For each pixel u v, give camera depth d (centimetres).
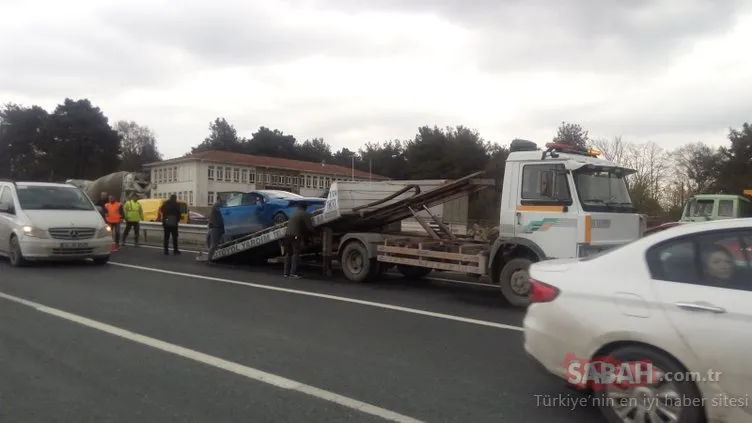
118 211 1856
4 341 667
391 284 1161
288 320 796
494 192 1084
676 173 5434
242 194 1702
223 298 961
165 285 1088
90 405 475
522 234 911
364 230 1279
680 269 400
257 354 625
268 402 485
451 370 575
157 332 716
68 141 7194
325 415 458
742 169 4938
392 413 462
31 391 507
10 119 7225
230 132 10394
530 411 468
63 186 1438
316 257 1401
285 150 9862
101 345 654
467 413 463
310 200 1568
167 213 1689
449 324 781
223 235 1520
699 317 376
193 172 6575
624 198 932
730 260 385
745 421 358
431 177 6581
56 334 699
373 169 8938
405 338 700
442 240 1092
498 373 566
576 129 5422
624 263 425
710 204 1852
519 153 924
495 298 1000
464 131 6762
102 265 1376
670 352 383
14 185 1385
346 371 569
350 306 906
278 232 1281
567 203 864
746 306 363
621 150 5316
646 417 395
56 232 1284
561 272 456
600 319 415
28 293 973
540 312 457
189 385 525
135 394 501
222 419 448
